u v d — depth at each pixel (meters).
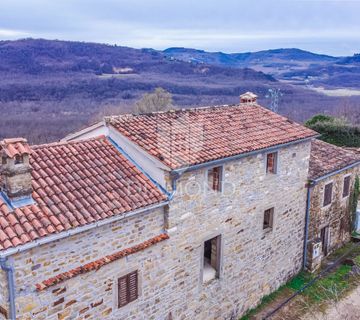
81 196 10.05
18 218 8.80
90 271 9.74
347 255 20.55
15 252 8.13
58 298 9.23
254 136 14.59
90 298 9.88
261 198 14.85
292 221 16.92
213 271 13.83
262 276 15.73
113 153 12.12
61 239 9.08
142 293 11.15
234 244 14.05
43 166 10.63
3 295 8.52
